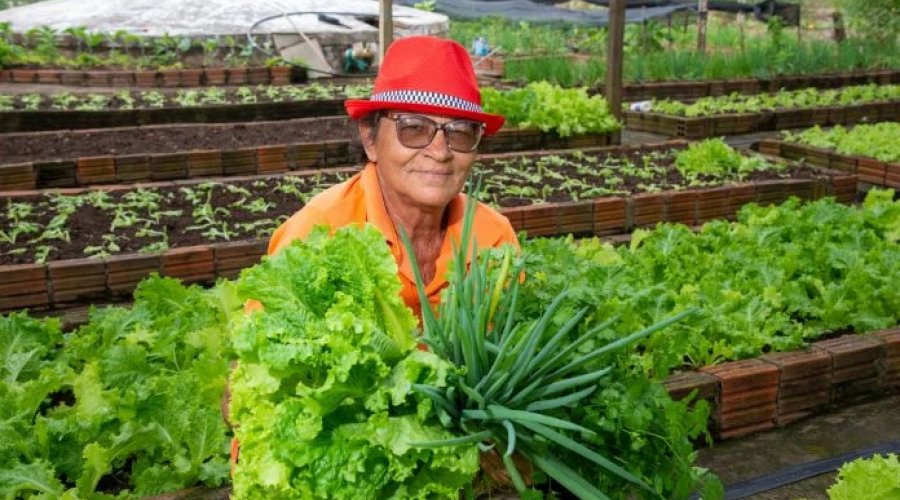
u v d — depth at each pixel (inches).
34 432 128.8
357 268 70.1
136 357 145.0
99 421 129.0
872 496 111.7
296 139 377.7
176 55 689.0
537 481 77.3
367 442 64.6
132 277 217.8
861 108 518.9
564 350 71.3
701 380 153.8
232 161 331.3
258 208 267.1
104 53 690.8
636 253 209.9
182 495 123.3
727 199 296.8
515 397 70.5
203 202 274.7
